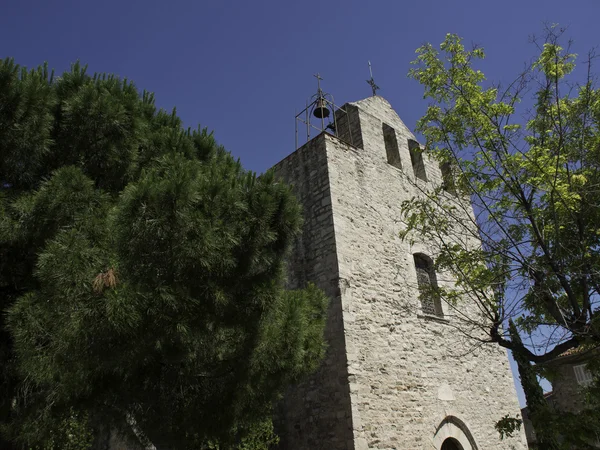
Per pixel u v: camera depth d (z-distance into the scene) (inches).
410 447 365.7
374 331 389.4
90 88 244.8
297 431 372.8
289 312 247.0
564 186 240.2
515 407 488.1
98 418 242.4
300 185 464.4
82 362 181.8
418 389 397.7
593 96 255.8
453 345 453.4
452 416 412.5
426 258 484.7
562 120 259.0
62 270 173.2
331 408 354.9
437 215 319.9
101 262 184.1
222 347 232.7
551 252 259.0
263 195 220.4
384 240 449.4
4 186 226.5
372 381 366.3
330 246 407.2
